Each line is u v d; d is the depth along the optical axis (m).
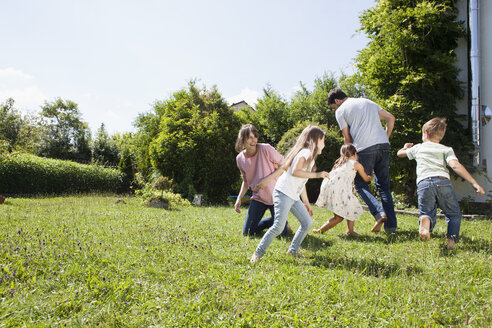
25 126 29.05
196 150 10.63
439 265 2.77
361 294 2.24
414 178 8.03
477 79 7.44
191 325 1.88
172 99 12.16
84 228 4.28
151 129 15.51
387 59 8.30
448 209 3.43
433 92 7.79
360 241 3.96
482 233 4.11
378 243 3.81
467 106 7.95
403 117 7.89
